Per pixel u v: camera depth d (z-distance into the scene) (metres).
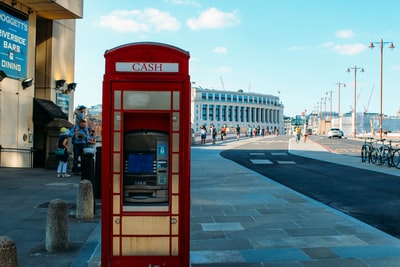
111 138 4.66
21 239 6.67
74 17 18.83
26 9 17.14
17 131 16.61
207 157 24.16
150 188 4.75
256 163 20.44
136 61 4.64
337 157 23.73
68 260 5.72
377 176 15.16
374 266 5.50
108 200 4.67
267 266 5.55
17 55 16.48
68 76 20.78
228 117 171.12
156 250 4.73
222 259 5.84
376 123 109.69
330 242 6.67
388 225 7.88
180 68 4.67
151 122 4.77
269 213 8.96
